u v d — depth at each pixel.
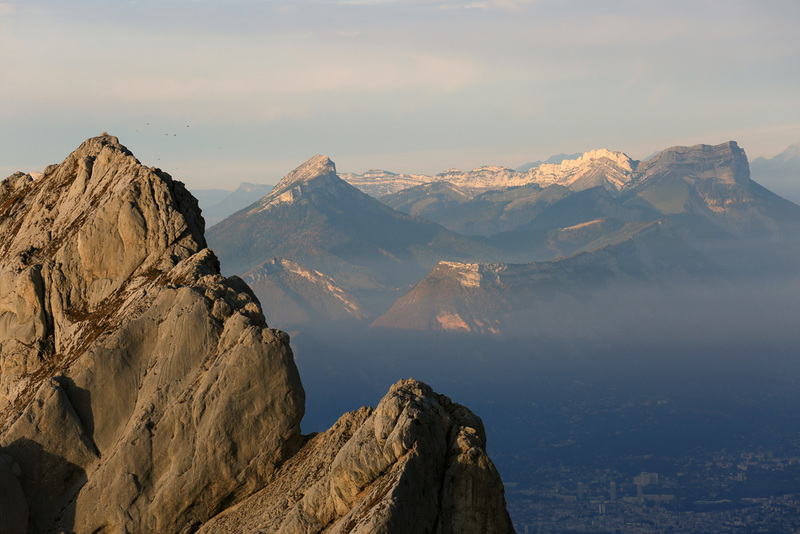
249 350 66.38
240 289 76.44
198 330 69.69
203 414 65.62
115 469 65.00
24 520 64.12
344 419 66.81
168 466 65.31
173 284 74.25
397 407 56.28
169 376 68.31
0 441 66.50
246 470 65.19
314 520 56.59
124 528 64.06
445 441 56.66
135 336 70.31
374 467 54.50
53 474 66.62
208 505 64.88
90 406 68.44
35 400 67.31
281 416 66.12
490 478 54.75
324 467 63.09
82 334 78.00
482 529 54.34
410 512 51.12
